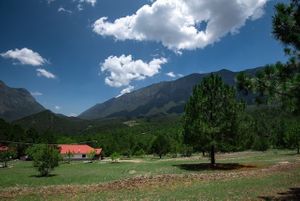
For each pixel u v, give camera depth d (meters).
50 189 35.19
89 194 30.48
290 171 41.97
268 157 77.25
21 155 159.88
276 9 17.48
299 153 91.38
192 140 57.31
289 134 97.62
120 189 33.19
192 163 67.31
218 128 55.22
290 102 17.34
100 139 191.88
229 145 56.56
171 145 124.06
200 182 35.88
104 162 99.81
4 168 87.25
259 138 127.62
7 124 187.00
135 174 51.56
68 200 27.22
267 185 30.62
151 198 26.00
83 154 145.88
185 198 25.22
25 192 33.59
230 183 33.59
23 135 179.38
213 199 24.14
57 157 62.97
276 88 17.42
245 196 24.83
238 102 56.72
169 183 36.06
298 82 17.06
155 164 68.94
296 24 17.17
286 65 17.45
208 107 56.62
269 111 18.03
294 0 17.41
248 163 59.81
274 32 17.53
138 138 174.12
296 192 25.92
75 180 48.31
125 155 152.38
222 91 56.75
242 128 56.75
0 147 152.25
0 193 33.34
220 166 55.12
